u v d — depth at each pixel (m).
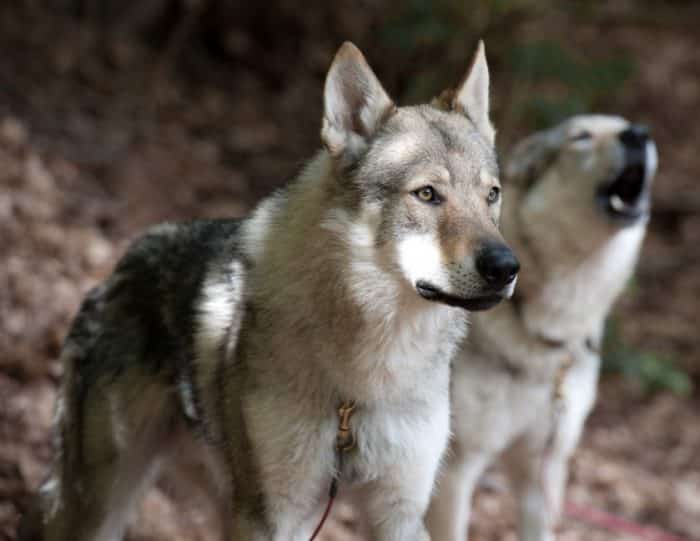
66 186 8.42
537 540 5.83
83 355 4.82
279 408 4.05
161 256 4.80
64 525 4.74
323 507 4.49
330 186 4.11
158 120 10.01
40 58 9.88
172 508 5.94
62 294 7.07
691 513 7.31
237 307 4.29
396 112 4.19
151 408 4.73
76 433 4.77
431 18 10.23
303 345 4.06
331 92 4.09
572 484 7.39
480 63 4.44
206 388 4.40
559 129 6.15
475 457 5.61
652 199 11.53
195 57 11.29
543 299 5.65
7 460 5.78
